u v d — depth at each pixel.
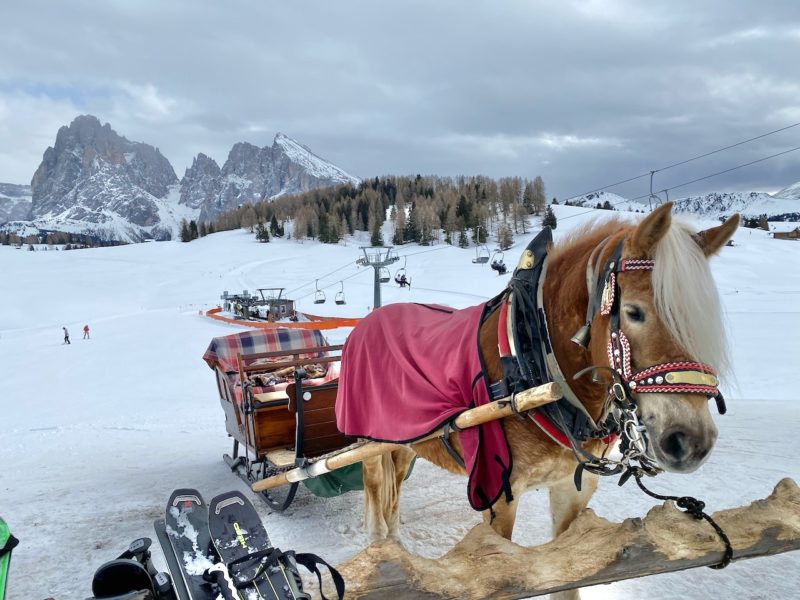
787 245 68.56
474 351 2.70
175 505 2.16
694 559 1.86
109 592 2.03
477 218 116.94
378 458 4.02
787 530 1.92
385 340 3.44
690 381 1.91
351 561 1.92
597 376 2.29
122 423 12.13
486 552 1.97
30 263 81.81
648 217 2.03
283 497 5.71
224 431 10.45
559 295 2.58
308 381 5.69
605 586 3.45
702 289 1.96
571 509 2.82
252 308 41.47
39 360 25.08
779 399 10.70
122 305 53.44
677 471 1.90
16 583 4.07
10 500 6.31
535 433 2.49
